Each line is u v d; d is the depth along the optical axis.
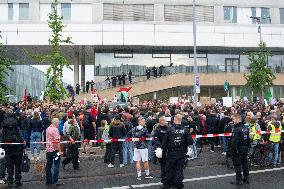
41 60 33.25
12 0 47.84
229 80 47.56
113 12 49.09
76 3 48.47
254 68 41.72
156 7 49.72
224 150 19.02
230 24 51.03
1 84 22.47
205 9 50.97
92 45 48.66
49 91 32.53
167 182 10.72
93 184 12.94
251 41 51.28
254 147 16.06
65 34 48.16
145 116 18.89
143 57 51.25
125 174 14.69
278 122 16.25
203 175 14.09
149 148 17.23
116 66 50.62
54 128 12.90
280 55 54.22
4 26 47.53
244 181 12.70
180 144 10.66
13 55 55.97
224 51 52.88
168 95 46.66
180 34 49.81
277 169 15.25
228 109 20.56
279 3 52.47
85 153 18.97
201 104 27.72
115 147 16.16
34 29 47.69
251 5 51.88
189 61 50.62
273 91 50.66
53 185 12.84
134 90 46.22
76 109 21.98
